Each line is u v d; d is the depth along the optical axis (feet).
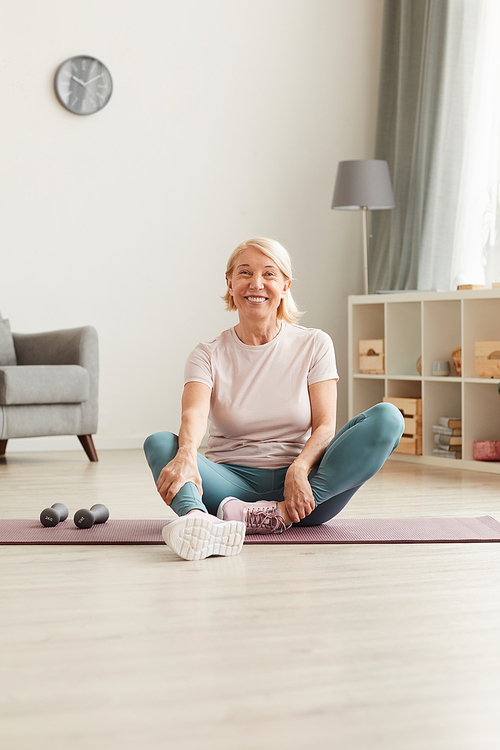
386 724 3.13
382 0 16.93
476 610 4.62
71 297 15.14
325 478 6.63
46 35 14.83
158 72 15.57
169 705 3.30
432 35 14.37
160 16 15.53
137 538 6.56
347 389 17.02
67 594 4.95
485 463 11.76
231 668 3.70
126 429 15.51
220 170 16.07
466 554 6.10
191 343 15.93
